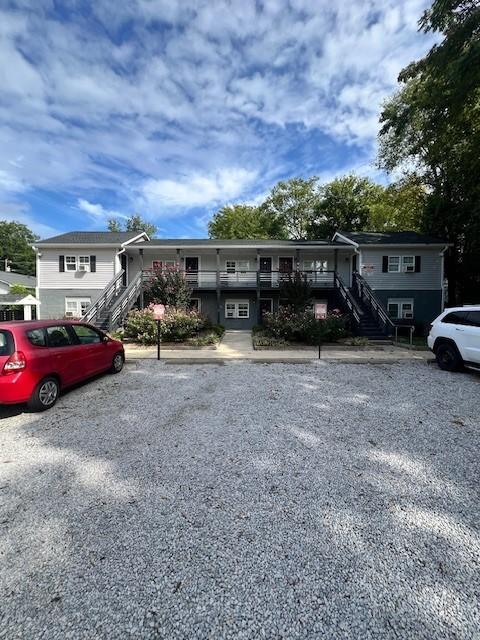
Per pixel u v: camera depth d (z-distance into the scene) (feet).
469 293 60.95
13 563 6.82
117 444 12.66
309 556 7.00
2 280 102.63
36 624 5.52
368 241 56.90
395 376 23.76
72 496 9.24
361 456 11.64
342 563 6.81
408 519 8.24
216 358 29.86
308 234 110.11
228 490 9.54
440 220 58.95
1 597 6.04
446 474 10.43
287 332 40.14
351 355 31.71
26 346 16.10
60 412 16.35
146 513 8.47
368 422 14.87
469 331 23.53
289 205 111.34
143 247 55.77
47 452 12.00
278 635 5.34
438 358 26.27
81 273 56.70
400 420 15.08
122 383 21.94
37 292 56.70
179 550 7.17
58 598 6.01
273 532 7.74
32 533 7.72
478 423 14.69
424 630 5.41
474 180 47.29
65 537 7.59
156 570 6.63
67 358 18.49
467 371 25.35
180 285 48.98
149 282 50.78
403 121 44.32
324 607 5.82
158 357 29.99
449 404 17.38
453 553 7.08
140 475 10.39
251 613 5.71
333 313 42.34
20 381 15.42
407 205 71.92
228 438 13.19
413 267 56.39
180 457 11.59
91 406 17.26
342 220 100.94
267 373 24.85
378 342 39.88
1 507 8.73
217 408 16.87
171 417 15.60
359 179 99.45
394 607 5.82
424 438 13.12
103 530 7.82
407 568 6.67
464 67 29.84
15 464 11.11
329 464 11.08
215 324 56.08
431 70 35.88
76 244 55.36
